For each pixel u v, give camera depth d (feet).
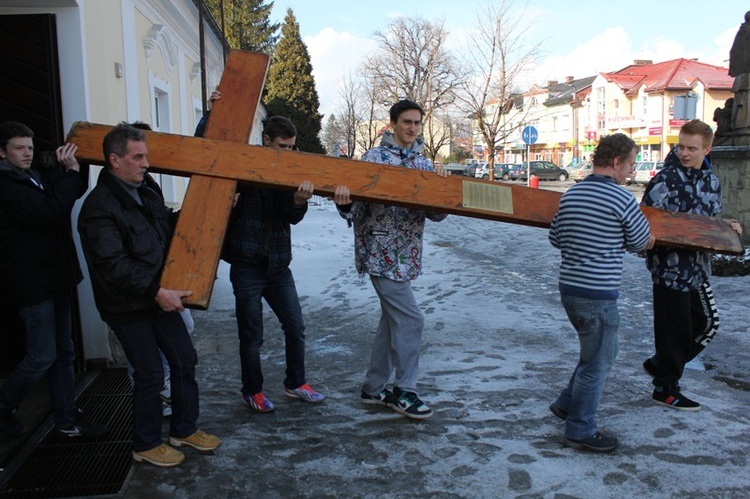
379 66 98.48
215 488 9.99
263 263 12.67
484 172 143.64
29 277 10.76
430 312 21.48
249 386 12.96
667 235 11.84
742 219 29.76
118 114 19.62
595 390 11.02
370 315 21.31
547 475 10.26
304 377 13.82
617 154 10.69
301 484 10.11
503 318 20.53
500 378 14.89
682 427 12.03
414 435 11.82
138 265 9.89
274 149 11.05
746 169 29.48
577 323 10.96
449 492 9.81
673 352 12.68
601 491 9.77
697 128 12.29
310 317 21.26
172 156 10.81
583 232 10.65
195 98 39.32
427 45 88.53
